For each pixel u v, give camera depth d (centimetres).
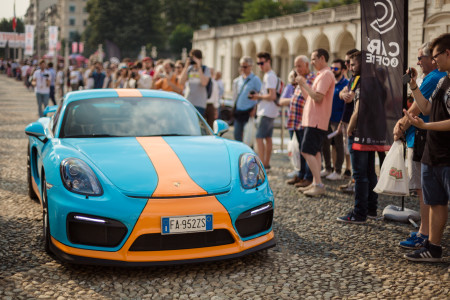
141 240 330
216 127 486
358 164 487
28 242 405
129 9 8169
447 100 341
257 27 4675
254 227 368
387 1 454
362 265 372
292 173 733
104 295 310
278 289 324
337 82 718
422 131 407
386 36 459
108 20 8075
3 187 611
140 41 8125
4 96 2423
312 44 3822
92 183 340
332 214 527
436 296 314
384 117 467
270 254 394
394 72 458
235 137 795
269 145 779
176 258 333
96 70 1883
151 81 1061
